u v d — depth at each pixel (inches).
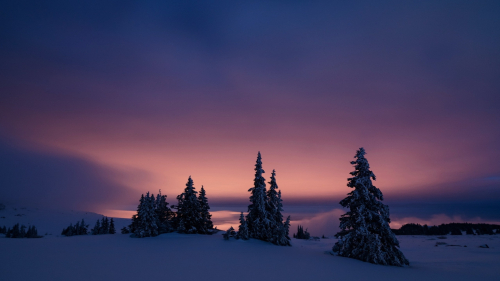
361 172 1031.6
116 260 756.0
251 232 1419.8
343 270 724.7
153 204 1573.6
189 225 1663.4
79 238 1450.5
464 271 781.9
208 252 967.6
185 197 1689.2
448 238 2568.9
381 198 992.2
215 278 576.4
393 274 706.8
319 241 2055.9
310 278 608.4
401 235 3243.1
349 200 1039.0
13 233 2224.4
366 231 936.9
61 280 523.2
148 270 634.8
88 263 700.0
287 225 1371.8
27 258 756.6
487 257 1196.5
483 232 3348.9
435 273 741.3
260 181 1432.1
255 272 651.5
